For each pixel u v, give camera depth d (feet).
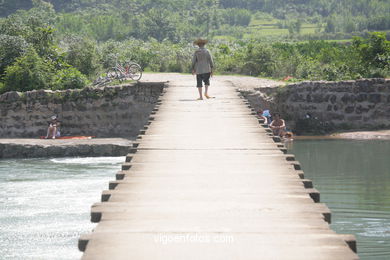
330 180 62.95
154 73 123.44
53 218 48.06
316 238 22.22
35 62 111.34
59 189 59.31
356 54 122.11
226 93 77.51
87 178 65.36
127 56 142.10
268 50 130.11
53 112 104.06
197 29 608.60
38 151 84.94
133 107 104.06
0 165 77.20
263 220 24.56
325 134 104.88
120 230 23.35
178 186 30.42
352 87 105.70
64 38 138.62
